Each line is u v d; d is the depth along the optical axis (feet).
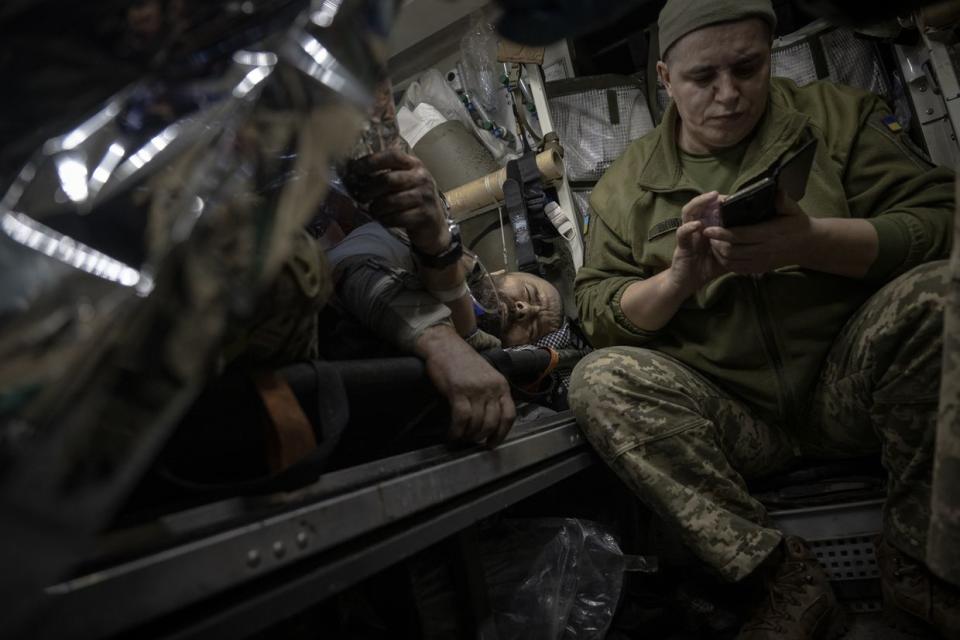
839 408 4.54
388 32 1.53
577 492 5.51
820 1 1.55
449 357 3.43
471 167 8.29
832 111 5.03
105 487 1.05
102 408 1.08
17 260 1.15
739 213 3.94
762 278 4.66
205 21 1.36
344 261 3.73
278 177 1.48
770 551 4.09
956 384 1.78
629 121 8.46
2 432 1.01
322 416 2.61
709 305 4.76
